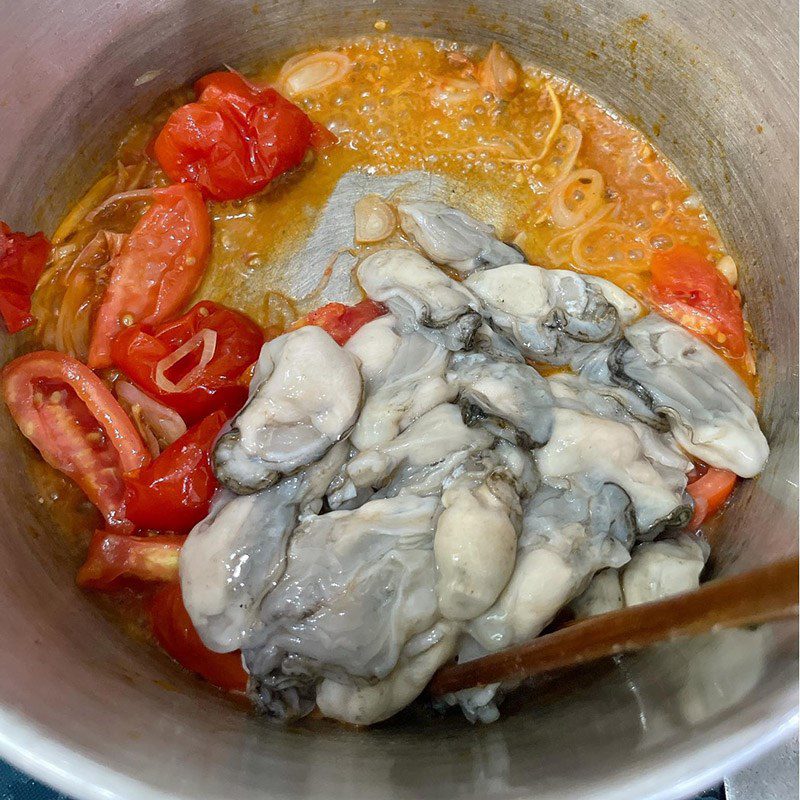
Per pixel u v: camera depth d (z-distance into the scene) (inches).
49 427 9.1
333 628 8.0
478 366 9.1
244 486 8.4
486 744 7.6
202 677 8.6
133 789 6.0
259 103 9.9
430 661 8.2
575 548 8.3
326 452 8.6
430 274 9.4
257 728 7.9
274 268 10.3
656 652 8.0
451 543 7.9
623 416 9.2
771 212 9.4
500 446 8.6
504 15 10.3
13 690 6.5
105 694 7.2
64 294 9.8
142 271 9.7
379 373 9.0
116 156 10.4
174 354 9.3
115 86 9.9
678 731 6.4
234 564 8.2
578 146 10.6
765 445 9.1
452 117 10.7
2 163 9.1
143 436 9.4
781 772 7.7
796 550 7.8
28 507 8.8
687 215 10.4
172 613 8.6
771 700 6.1
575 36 10.2
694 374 9.4
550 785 6.2
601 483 8.7
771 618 5.7
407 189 10.6
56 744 6.1
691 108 9.9
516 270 9.4
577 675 8.4
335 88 10.7
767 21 8.7
